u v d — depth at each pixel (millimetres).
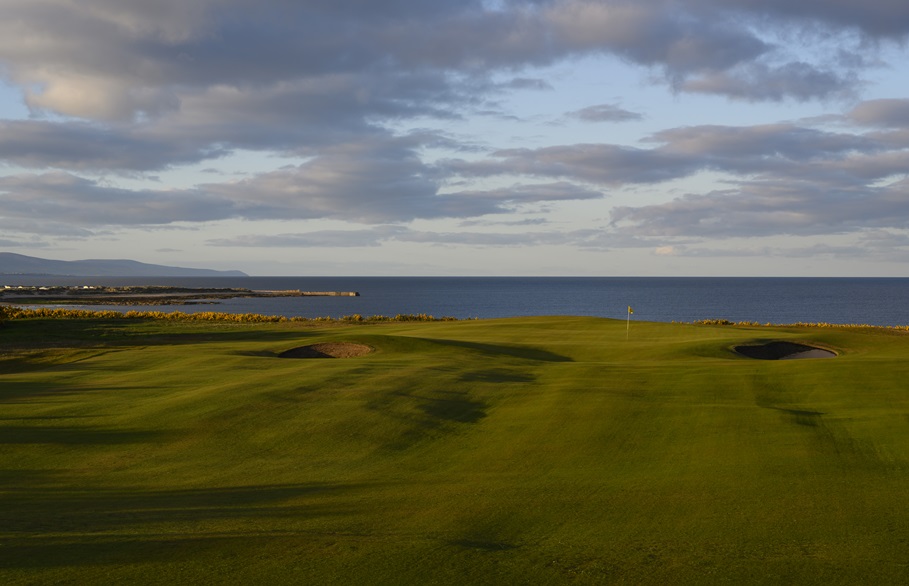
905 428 18000
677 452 16766
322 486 14484
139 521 11398
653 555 9672
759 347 37500
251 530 10805
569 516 11852
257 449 17797
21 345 44344
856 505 12312
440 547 9805
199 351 37156
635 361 33719
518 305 172500
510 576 8734
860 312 140750
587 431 18891
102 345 44031
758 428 18578
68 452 17375
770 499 12805
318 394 23516
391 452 17578
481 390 24125
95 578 8289
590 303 182875
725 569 9125
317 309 144875
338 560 9141
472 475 15328
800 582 8680
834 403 21047
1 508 12430
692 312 141500
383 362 31141
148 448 17812
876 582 8688
